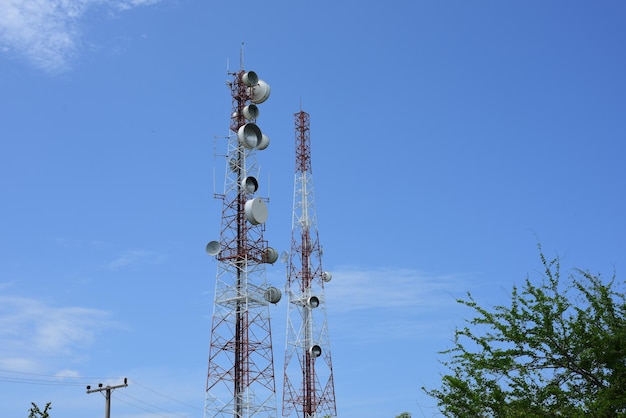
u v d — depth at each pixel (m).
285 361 102.94
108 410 67.62
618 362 26.73
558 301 28.55
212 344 78.06
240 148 85.62
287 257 107.19
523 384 27.48
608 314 28.14
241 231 82.50
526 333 28.11
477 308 29.41
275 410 76.62
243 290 80.12
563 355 27.50
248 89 88.38
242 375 76.81
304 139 113.25
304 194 110.25
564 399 26.72
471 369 28.44
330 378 102.56
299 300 105.31
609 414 25.72
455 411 28.05
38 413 52.75
